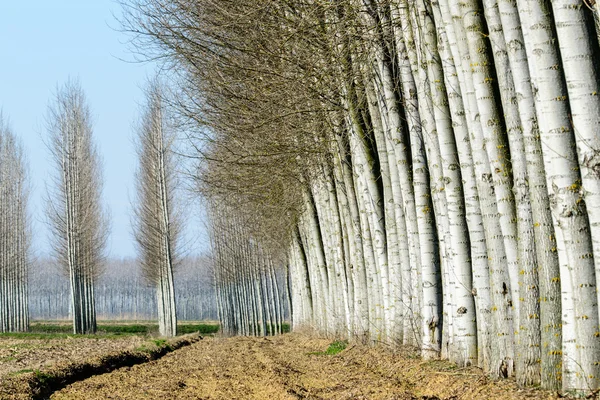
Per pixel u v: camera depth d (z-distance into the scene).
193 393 23.48
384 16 23.06
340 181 35.19
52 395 25.39
